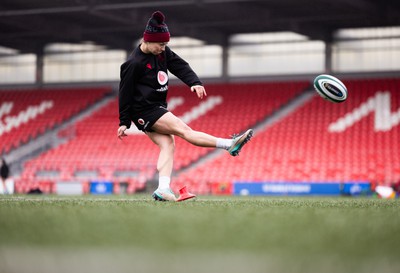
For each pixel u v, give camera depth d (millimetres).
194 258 8656
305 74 97562
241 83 97188
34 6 81500
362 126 84125
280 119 89062
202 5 76812
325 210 18672
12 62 111438
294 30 90062
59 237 10898
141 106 25250
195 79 25766
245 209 18625
